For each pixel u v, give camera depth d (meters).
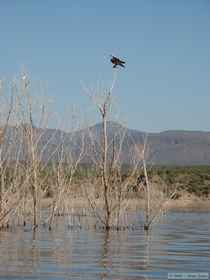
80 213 43.47
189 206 69.94
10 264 22.75
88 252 26.53
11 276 20.27
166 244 30.05
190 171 84.75
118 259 24.44
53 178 41.34
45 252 26.31
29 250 26.94
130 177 37.44
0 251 26.47
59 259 24.22
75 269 21.81
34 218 37.31
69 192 40.25
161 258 24.86
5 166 35.72
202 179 80.94
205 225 42.88
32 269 21.70
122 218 38.94
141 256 25.41
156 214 38.84
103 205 39.03
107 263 23.34
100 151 37.03
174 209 65.00
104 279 19.98
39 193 38.53
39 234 34.12
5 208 36.31
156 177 51.81
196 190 76.69
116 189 37.47
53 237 32.66
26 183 37.19
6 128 34.88
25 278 19.92
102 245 29.25
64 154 38.34
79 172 41.06
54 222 40.78
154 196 45.19
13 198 36.44
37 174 37.66
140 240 31.81
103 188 38.31
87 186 39.84
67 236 33.28
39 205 38.88
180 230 38.38
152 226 40.94
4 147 35.28
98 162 37.22
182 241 31.55
